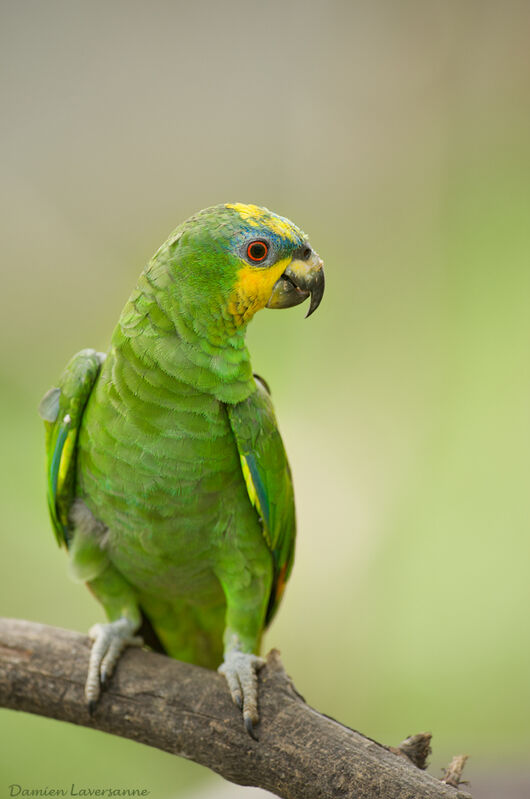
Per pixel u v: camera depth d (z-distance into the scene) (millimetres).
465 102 12633
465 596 11148
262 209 6305
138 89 12562
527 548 11039
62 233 12195
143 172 12469
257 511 6453
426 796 5348
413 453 11766
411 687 10797
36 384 11695
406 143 12633
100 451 6219
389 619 11125
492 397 11836
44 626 6465
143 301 6109
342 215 12562
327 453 11680
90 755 10406
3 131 12234
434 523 11477
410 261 12453
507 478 11477
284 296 6402
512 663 10625
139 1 12508
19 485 11141
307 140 12617
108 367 6207
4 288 11922
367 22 12578
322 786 5582
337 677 11086
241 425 6207
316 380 11891
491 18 12508
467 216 12477
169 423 6055
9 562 10641
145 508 6266
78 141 12422
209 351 6090
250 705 5953
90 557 6773
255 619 6656
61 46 12445
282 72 12641
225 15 12555
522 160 12445
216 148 12578
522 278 12117
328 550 11438
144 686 6172
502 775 8867
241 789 9023
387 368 12023
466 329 12148
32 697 6211
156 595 7078
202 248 6020
